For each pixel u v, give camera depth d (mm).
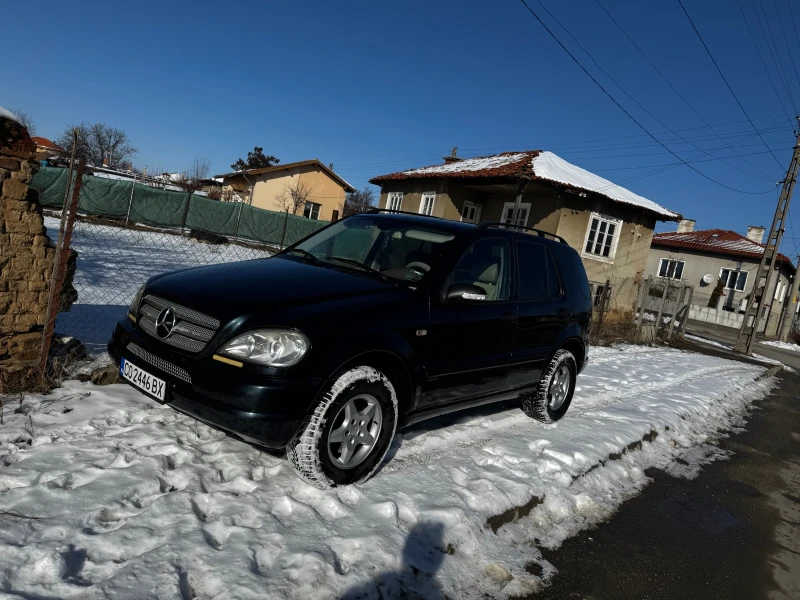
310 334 3039
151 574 2236
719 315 34719
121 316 6289
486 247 4480
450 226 4469
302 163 33375
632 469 4891
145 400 4113
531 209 18203
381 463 3463
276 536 2672
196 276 3639
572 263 5719
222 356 2988
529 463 4305
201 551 2441
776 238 20578
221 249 14500
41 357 4008
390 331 3406
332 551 2670
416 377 3631
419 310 3648
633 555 3439
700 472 5328
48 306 4020
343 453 3232
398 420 3666
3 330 3920
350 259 4199
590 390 7516
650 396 8008
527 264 4965
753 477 5496
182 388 3074
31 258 4004
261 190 33406
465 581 2779
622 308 19203
